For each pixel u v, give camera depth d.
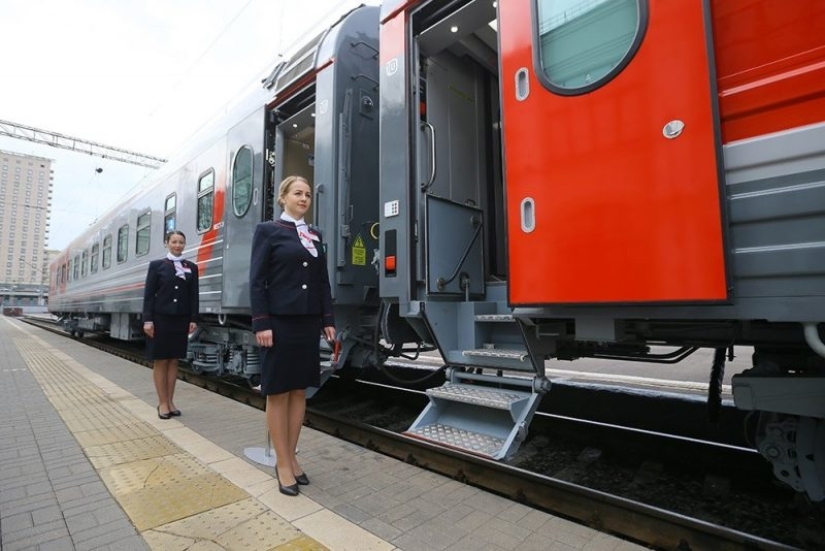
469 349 3.59
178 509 2.39
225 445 3.44
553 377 6.84
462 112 4.38
